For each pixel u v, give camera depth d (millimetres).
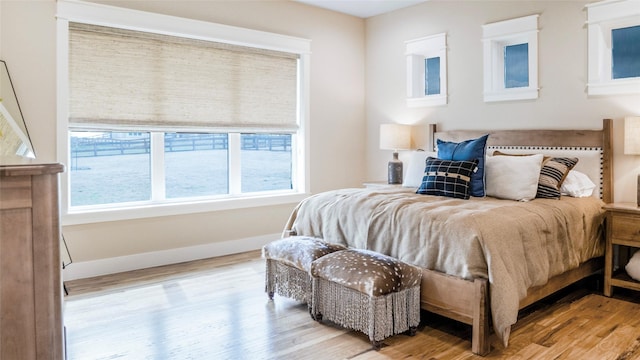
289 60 5039
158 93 4129
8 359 988
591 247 3350
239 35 4555
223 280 3738
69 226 3723
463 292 2488
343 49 5523
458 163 3502
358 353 2432
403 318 2582
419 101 5145
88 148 3912
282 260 3062
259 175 4973
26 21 3469
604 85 3715
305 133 5180
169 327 2777
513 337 2629
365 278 2484
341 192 3605
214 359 2361
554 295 3389
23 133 3455
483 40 4516
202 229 4457
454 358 2375
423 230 2732
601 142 3699
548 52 4062
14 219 982
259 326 2795
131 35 3955
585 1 3814
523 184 3354
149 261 4129
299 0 4988
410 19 5207
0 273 973
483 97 4551
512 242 2576
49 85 3572
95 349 2477
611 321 2867
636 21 3572
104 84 3850
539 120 4145
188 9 4230
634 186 3602
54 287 1029
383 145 5113
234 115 4625
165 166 4328
